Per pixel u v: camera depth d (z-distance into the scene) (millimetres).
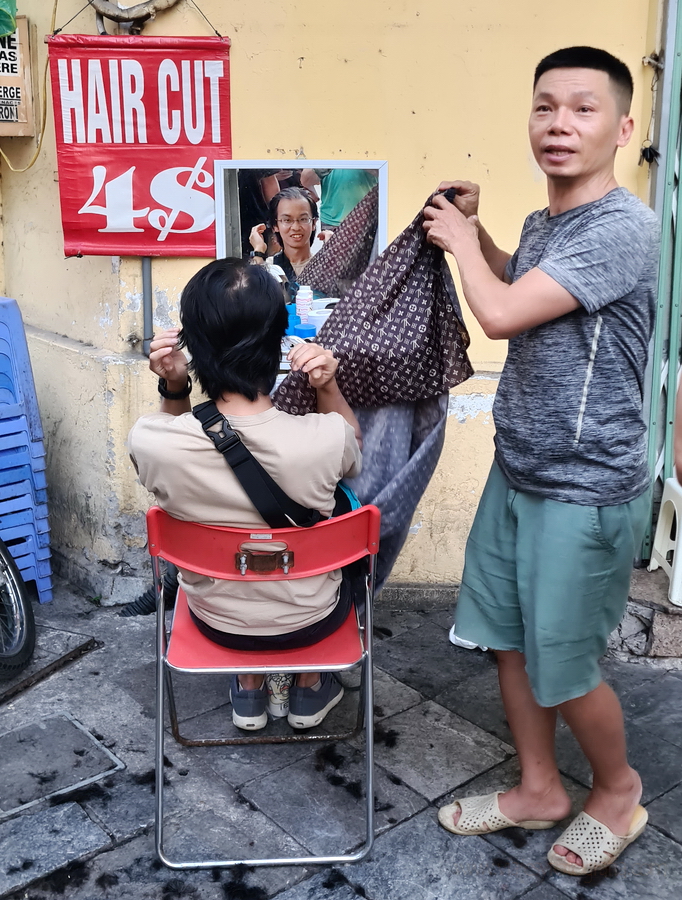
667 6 3098
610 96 1866
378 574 2590
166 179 3223
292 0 3125
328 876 2221
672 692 3027
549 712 2293
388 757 2688
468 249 2016
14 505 3488
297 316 3305
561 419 1968
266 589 2164
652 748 2727
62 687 3057
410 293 2312
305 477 2021
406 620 3543
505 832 2375
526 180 3293
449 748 2736
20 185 3992
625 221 1866
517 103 3221
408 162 3281
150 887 2182
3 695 2969
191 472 2016
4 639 3123
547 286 1849
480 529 2275
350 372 2385
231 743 2719
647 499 2105
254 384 2049
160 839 2225
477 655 3291
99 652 3291
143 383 3381
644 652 3197
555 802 2344
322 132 3250
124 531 3561
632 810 2252
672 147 3166
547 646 2057
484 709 2951
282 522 2061
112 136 3176
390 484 2418
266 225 3256
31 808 2439
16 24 3586
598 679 2125
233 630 2223
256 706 2725
